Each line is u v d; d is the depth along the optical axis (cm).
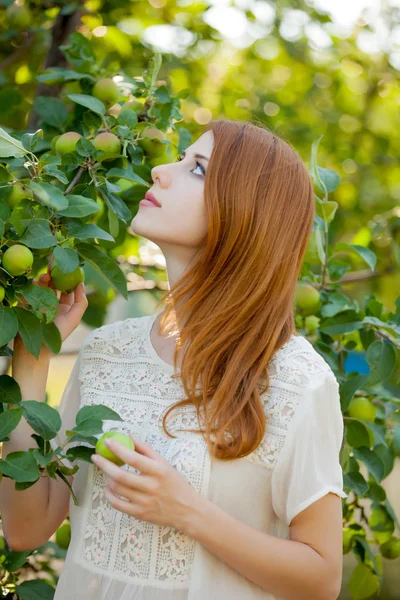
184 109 340
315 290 206
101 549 146
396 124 413
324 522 139
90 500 149
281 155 153
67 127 204
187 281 151
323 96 405
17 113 290
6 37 278
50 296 137
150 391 153
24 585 200
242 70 395
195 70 350
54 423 134
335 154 397
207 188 148
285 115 376
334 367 205
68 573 149
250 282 147
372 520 221
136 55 292
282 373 144
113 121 176
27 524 160
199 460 140
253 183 148
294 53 376
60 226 145
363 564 219
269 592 142
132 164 182
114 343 164
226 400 140
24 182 139
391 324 209
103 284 262
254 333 145
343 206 379
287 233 151
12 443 153
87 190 159
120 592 142
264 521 144
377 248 311
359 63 395
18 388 142
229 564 135
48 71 208
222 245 148
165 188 153
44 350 157
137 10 312
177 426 145
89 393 159
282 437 140
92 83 199
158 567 140
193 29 332
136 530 142
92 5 284
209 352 144
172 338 160
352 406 199
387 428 216
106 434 133
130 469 148
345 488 194
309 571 135
